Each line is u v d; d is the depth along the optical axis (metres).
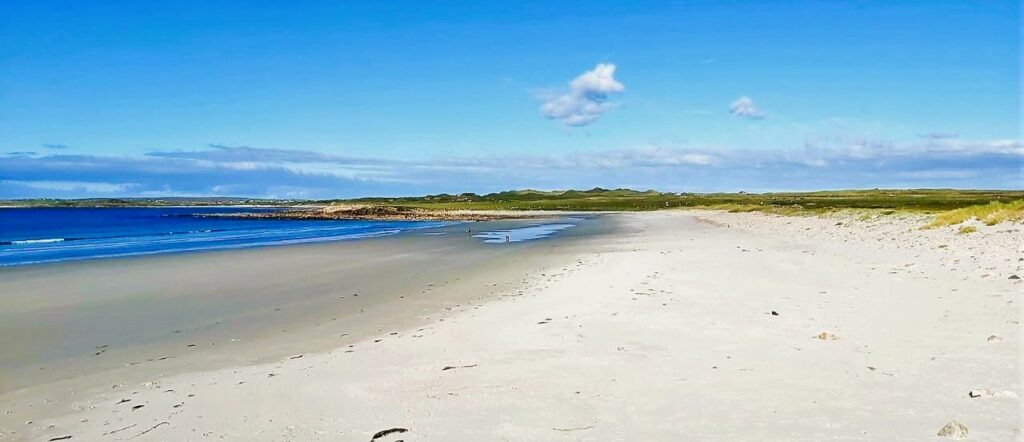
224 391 7.74
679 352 8.38
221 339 11.19
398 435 5.87
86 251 33.78
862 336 8.70
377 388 7.44
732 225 46.38
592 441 5.49
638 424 5.82
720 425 5.66
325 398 7.17
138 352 10.33
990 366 6.88
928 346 7.92
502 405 6.57
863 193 183.00
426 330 11.08
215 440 6.07
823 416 5.71
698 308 11.51
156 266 24.09
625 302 12.48
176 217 115.50
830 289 13.20
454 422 6.14
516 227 58.06
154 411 7.11
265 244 37.91
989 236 20.59
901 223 30.97
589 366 7.89
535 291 15.29
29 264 25.75
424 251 30.45
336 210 103.88
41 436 6.50
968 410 5.60
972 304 10.47
